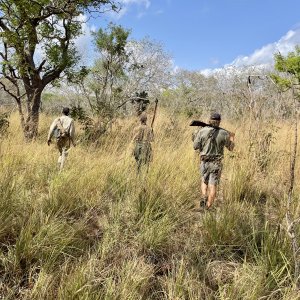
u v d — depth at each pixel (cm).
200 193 590
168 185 544
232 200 546
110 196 527
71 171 557
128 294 319
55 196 471
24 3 1054
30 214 412
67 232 401
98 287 333
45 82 1211
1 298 314
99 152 681
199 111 1398
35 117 1152
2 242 380
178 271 370
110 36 1312
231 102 877
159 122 973
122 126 890
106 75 1344
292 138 749
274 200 554
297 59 2189
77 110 1251
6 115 1105
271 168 646
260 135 677
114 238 410
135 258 375
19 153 605
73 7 1183
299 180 599
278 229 401
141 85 2669
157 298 339
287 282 351
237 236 428
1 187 431
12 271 344
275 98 658
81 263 362
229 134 545
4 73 1084
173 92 3178
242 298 330
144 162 593
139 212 472
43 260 358
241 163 623
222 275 372
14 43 1073
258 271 362
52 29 1212
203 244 420
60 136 724
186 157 690
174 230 453
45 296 320
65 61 1198
